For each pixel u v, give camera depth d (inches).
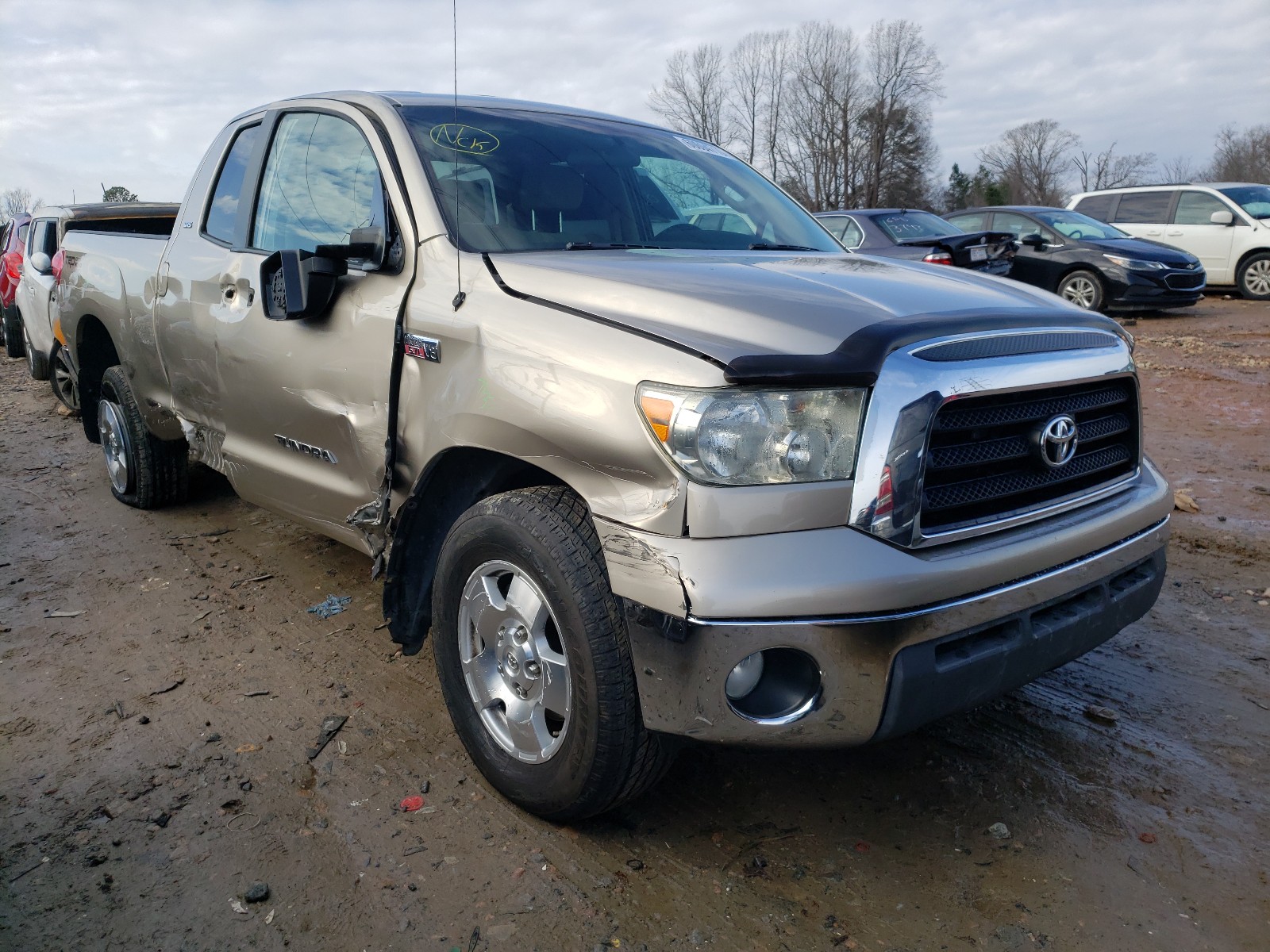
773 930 85.4
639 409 83.0
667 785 107.6
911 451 80.3
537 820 100.3
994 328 89.3
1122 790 107.0
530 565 91.9
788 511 79.5
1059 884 91.5
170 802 103.2
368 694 127.3
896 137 2391.7
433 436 103.2
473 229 113.2
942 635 82.0
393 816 100.9
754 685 83.1
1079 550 92.8
